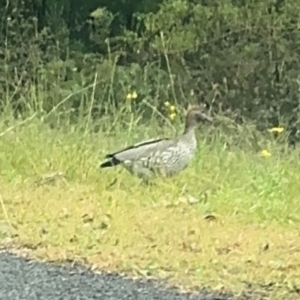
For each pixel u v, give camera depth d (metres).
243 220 9.95
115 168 11.63
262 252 8.71
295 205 10.50
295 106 18.50
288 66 19.08
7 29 18.02
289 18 19.25
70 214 9.68
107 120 13.64
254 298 7.45
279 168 12.13
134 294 7.37
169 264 8.20
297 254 8.68
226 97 18.70
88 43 21.02
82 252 8.45
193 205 10.47
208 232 9.32
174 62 19.33
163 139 11.71
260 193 10.91
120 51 19.77
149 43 20.23
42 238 8.79
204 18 19.50
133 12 21.12
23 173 11.47
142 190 11.07
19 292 7.25
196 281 7.78
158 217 9.82
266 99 18.69
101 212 9.80
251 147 14.47
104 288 7.47
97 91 18.44
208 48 19.44
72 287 7.45
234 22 19.39
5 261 8.10
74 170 11.50
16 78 15.73
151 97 18.08
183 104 18.16
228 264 8.27
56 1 20.61
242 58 19.02
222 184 11.36
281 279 7.89
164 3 19.98
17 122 12.78
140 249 8.64
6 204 10.02
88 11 21.33
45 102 15.49
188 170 11.81
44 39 19.11
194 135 11.74
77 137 12.62
